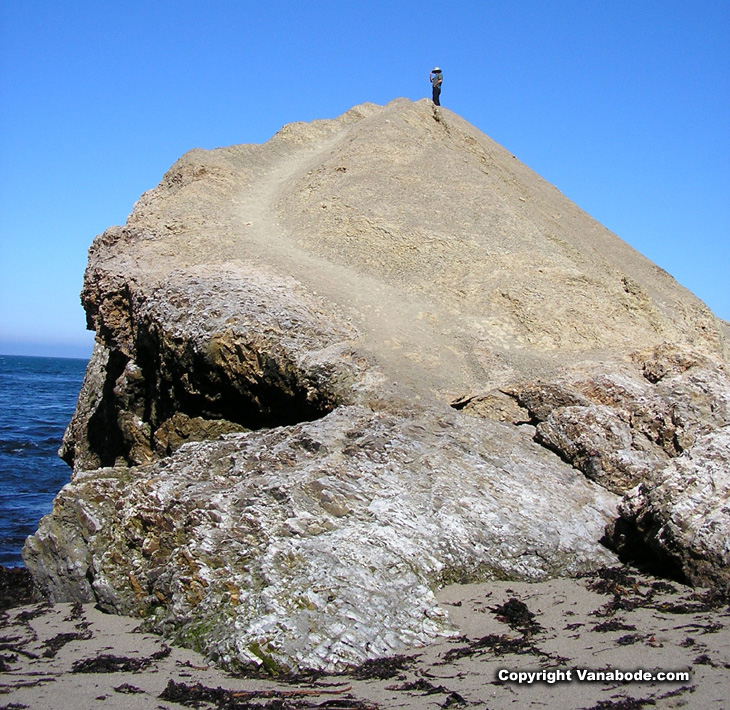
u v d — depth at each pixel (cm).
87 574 1366
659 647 920
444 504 1313
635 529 1323
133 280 2219
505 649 943
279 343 1792
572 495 1458
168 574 1165
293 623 959
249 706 815
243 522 1180
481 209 2741
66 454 2866
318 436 1446
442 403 1709
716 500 1208
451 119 3875
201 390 1886
